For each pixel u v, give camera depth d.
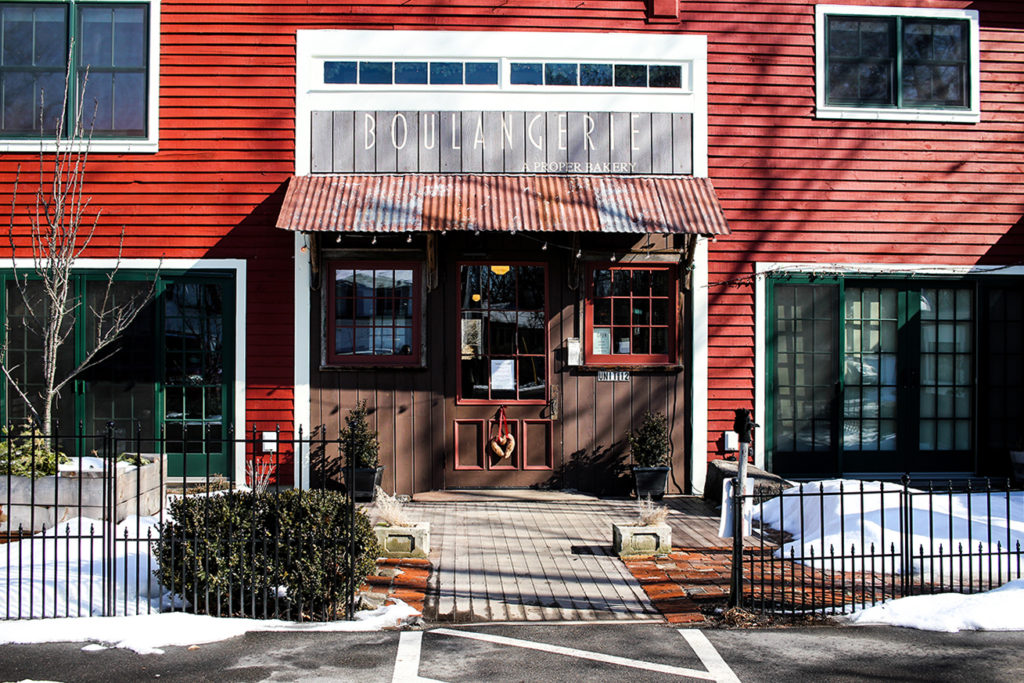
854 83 11.05
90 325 10.44
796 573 6.98
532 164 10.60
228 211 10.48
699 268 10.75
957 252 11.07
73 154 10.43
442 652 5.20
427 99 10.59
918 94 11.12
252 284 10.45
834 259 10.90
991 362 11.22
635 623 5.80
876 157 10.98
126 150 10.42
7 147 10.37
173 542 5.68
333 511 6.08
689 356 10.72
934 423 11.20
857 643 5.39
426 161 10.54
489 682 4.72
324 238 10.41
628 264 10.65
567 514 9.34
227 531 5.85
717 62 10.83
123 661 4.99
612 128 10.70
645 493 10.23
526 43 10.69
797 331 10.95
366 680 4.73
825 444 10.98
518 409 10.52
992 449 11.20
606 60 10.76
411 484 10.41
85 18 10.52
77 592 6.14
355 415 10.20
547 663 5.03
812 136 10.91
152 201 10.45
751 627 5.71
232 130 10.51
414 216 9.56
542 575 6.91
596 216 9.76
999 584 6.46
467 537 8.22
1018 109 11.20
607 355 10.70
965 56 11.18
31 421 9.01
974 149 11.12
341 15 10.60
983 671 4.90
